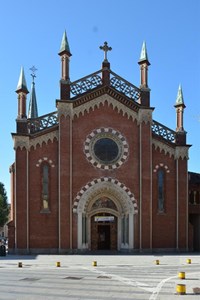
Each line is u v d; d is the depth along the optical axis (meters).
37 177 43.38
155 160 46.59
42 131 43.88
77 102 44.94
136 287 20.58
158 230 45.47
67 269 28.84
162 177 46.62
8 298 17.42
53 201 43.31
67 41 45.56
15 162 42.81
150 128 46.22
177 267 30.73
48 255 40.72
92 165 44.53
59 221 42.69
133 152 45.78
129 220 44.50
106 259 36.53
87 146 44.69
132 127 46.16
